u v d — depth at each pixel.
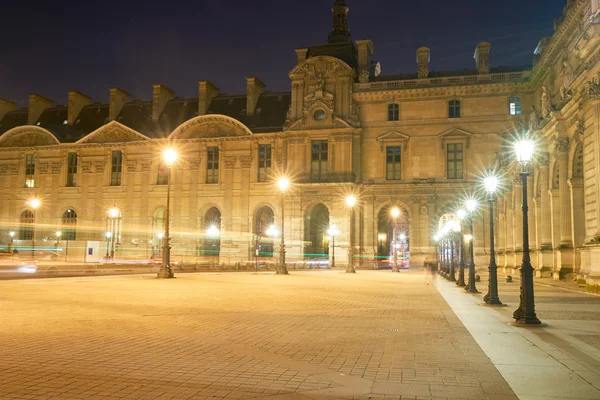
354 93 65.56
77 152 76.94
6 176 79.50
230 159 70.69
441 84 63.28
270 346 10.61
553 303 19.86
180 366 8.72
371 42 69.69
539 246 40.97
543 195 38.44
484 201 60.94
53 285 26.14
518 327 13.44
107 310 16.02
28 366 8.59
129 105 79.62
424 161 63.62
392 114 65.12
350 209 54.06
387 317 15.47
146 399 6.82
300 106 66.94
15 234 78.56
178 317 14.75
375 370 8.60
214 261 68.69
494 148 61.84
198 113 73.75
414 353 10.01
